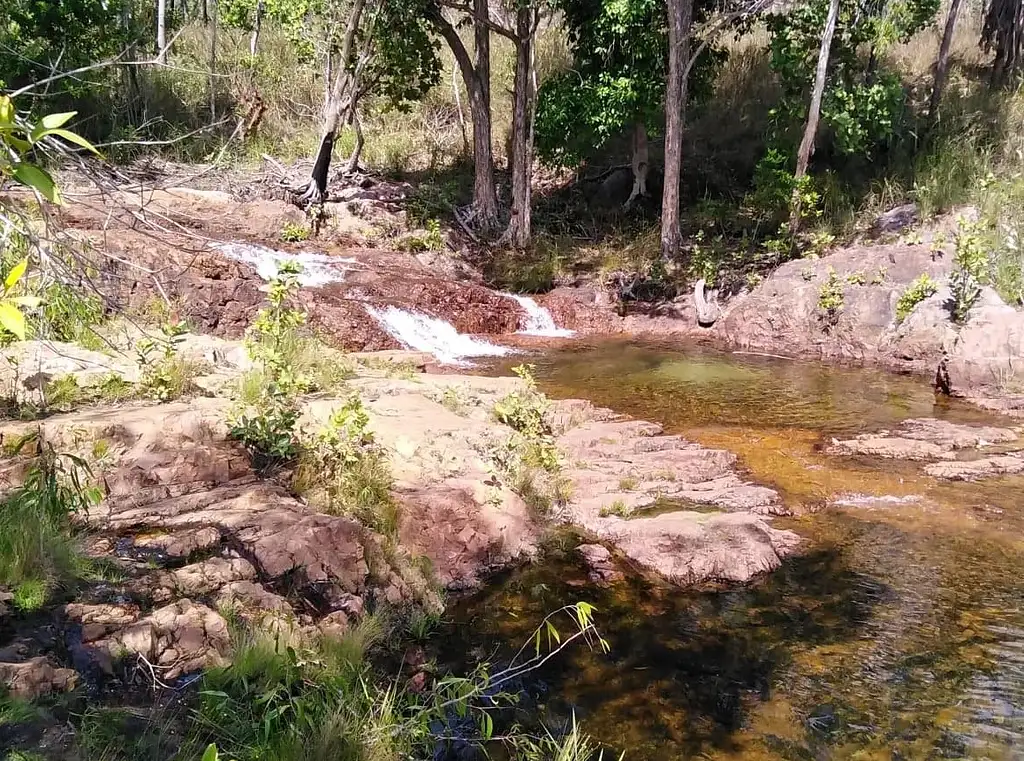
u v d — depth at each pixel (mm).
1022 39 16000
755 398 9094
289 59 20109
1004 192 12102
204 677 3457
